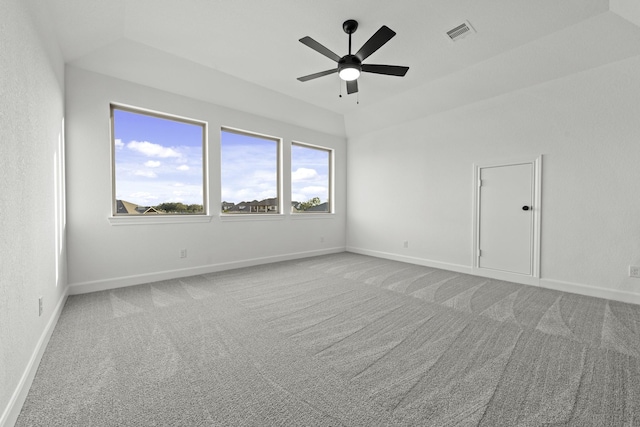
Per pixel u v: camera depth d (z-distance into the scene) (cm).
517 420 127
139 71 332
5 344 123
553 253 334
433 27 275
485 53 322
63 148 280
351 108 505
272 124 483
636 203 281
